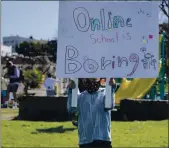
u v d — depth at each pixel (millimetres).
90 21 5922
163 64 19531
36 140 10320
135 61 5887
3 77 20859
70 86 6074
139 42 5887
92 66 5914
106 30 5914
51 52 50875
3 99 18703
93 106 6086
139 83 19422
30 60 38531
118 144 9992
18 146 9578
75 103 6055
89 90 6164
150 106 14844
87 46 5922
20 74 20250
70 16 5934
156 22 5875
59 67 5918
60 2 5918
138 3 5887
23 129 11727
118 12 5914
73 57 5918
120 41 5902
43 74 32500
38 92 30016
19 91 28234
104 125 6078
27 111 14672
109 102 5977
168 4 31344
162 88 19500
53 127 12289
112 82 5973
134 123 13477
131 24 5898
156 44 5867
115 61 5902
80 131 6137
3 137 10484
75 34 5926
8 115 15711
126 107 14859
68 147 9609
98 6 5918
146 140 10477
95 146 6051
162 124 13320
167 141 10352
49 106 14594
